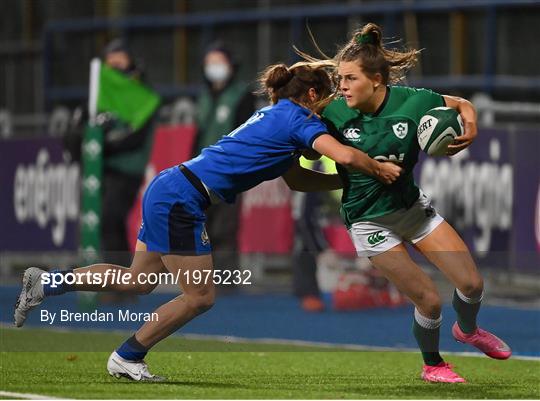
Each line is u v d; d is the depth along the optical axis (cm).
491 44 5684
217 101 5266
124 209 5159
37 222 5838
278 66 2642
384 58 2577
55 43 6662
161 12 6481
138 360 2673
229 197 2625
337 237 4797
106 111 5091
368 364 3183
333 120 2627
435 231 2670
